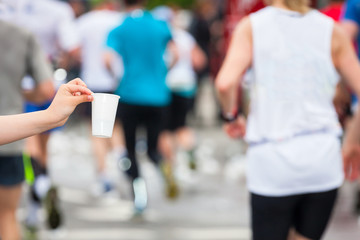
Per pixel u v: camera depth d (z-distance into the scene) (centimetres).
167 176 1389
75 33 1127
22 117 457
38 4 1088
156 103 1275
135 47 1271
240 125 712
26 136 456
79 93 461
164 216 1260
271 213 666
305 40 670
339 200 1370
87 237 1105
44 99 838
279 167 659
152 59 1276
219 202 1391
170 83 1617
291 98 666
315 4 945
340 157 678
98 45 1419
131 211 1298
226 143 2252
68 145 2167
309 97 669
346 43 678
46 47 1109
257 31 668
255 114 673
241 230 1164
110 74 1312
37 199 1067
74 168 1809
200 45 2505
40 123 455
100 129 477
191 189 1524
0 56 785
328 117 674
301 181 661
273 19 670
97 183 1464
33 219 1076
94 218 1240
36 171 1058
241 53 670
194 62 1644
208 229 1168
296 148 661
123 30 1276
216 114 2834
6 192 804
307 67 668
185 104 1644
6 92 788
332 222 1202
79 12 1970
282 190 660
